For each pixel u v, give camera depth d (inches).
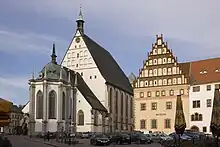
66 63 4724.4
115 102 4717.0
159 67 3737.7
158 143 2679.6
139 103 3769.7
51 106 3823.8
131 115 5265.8
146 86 3762.3
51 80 3853.3
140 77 3814.0
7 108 602.2
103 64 4889.3
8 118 607.2
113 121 4571.9
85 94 4239.7
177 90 3602.4
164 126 3599.9
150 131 3659.0
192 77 3627.0
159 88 3695.9
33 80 3858.3
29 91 3863.2
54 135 3262.8
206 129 3383.4
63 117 3875.5
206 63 3732.8
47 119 3762.3
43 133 3484.3
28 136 3631.9
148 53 3818.9
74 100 4104.3
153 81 3737.7
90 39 5036.9
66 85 3973.9
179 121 1555.1
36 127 3777.1
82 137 3548.2
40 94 3846.0
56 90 3863.2
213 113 1357.0
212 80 3449.8
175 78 3631.9
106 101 4448.8
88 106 4047.7
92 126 4008.4
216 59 3720.5
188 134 2500.0
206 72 3604.8
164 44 3754.9
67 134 2837.1
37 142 2490.2
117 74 5300.2
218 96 1358.3
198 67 3735.2
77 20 4749.0
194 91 3523.6
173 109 3587.6
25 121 4138.8
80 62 4658.0
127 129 5059.1
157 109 3668.8
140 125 3727.9
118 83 5007.4
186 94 3550.7
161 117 3631.9
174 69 3654.0
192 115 3489.2
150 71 3774.6
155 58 3777.1
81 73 4633.4
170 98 3622.0
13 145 2023.9
